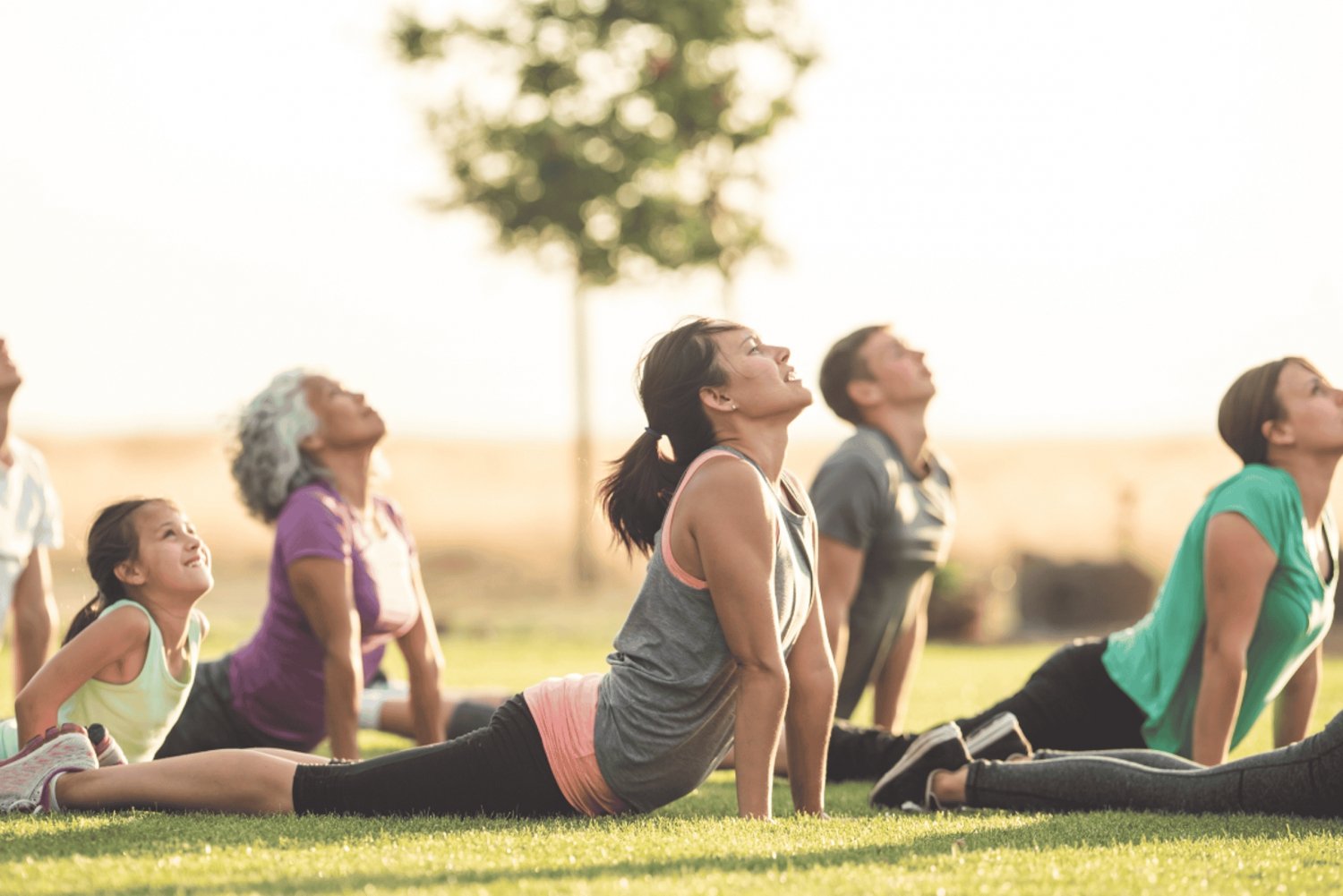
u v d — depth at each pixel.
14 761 6.88
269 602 9.69
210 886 4.85
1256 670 8.77
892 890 4.82
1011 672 20.25
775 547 6.63
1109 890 4.96
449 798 6.72
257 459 9.77
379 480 10.21
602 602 42.34
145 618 7.61
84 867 5.19
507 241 34.59
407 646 10.36
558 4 34.50
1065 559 37.22
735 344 6.85
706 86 33.78
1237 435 8.77
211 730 9.72
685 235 34.12
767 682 6.55
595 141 33.97
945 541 11.09
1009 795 7.39
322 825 6.30
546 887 4.79
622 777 6.70
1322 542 8.95
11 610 10.56
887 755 9.23
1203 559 8.53
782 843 5.79
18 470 10.34
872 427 10.93
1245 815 6.88
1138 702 8.84
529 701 6.82
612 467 7.11
